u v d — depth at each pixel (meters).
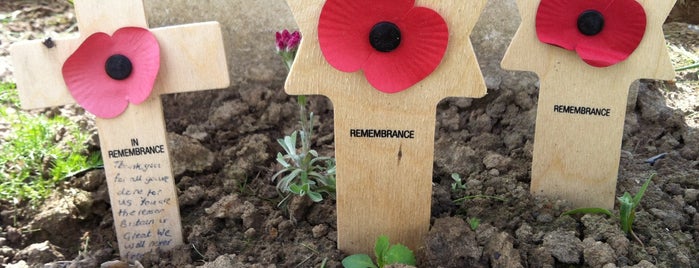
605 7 0.20
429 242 0.20
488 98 0.30
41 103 0.20
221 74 0.20
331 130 0.28
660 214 0.22
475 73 0.18
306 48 0.18
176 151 0.26
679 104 0.30
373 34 0.18
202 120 0.29
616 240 0.21
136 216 0.22
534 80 0.29
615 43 0.20
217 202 0.23
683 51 0.34
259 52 0.30
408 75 0.18
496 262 0.20
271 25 0.29
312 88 0.19
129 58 0.20
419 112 0.19
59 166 0.25
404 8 0.18
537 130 0.22
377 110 0.19
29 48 0.20
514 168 0.25
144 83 0.20
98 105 0.20
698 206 0.23
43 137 0.27
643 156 0.27
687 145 0.27
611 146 0.22
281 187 0.24
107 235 0.23
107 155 0.21
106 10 0.20
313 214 0.23
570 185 0.23
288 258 0.21
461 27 0.18
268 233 0.23
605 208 0.23
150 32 0.19
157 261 0.22
